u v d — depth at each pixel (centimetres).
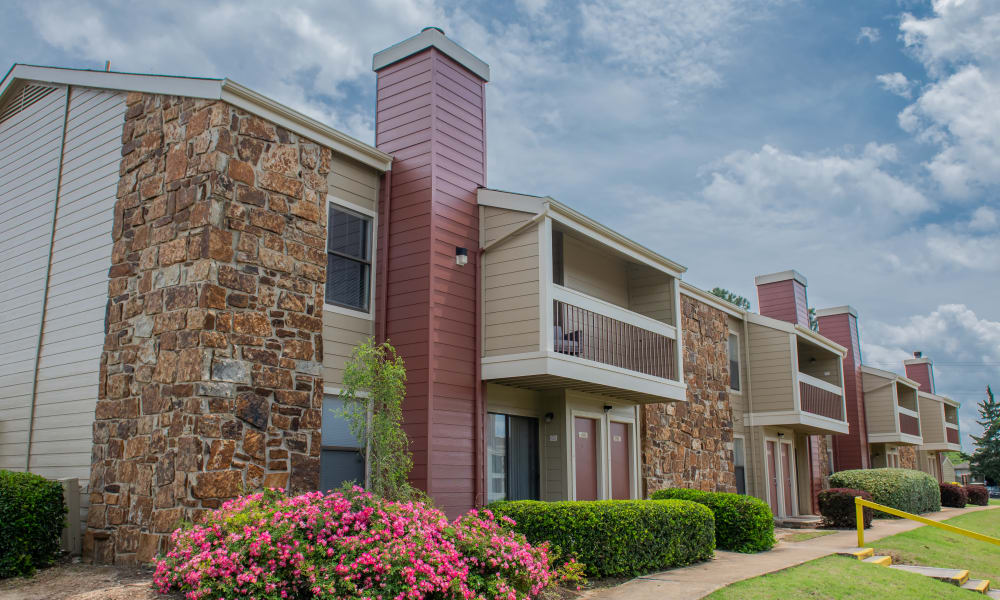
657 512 896
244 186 793
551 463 1125
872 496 1755
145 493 735
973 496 2609
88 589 631
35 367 953
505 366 988
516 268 1015
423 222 990
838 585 812
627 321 1173
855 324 2588
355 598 534
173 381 736
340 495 646
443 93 1057
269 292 798
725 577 824
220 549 550
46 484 759
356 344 950
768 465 1828
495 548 665
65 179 979
